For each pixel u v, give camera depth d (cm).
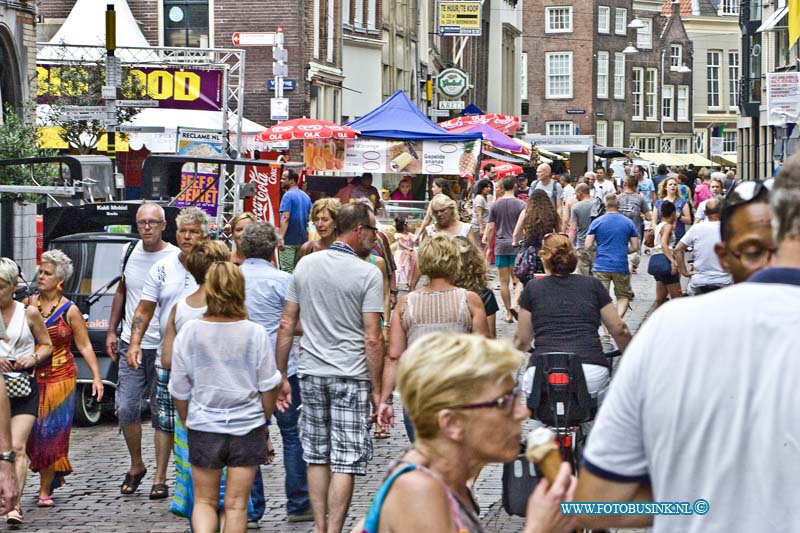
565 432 1689
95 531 1962
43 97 5900
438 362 768
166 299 2075
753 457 743
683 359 757
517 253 4172
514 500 1377
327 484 1820
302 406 1828
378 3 9475
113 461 2467
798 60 7506
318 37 8038
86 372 2800
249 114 7562
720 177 5541
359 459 1794
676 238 5872
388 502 766
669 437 757
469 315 1830
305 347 1820
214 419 1633
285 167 5219
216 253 1836
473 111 10625
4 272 1989
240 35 5912
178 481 1819
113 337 2250
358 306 1803
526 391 1784
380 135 5584
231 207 4825
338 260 1812
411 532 756
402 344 1839
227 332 1641
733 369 748
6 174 3938
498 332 4016
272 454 2412
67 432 2139
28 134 4038
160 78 5972
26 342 2017
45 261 2155
